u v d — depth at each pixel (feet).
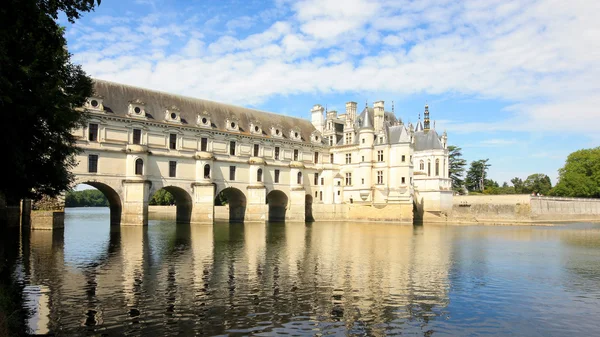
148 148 205.16
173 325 52.03
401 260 102.01
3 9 49.55
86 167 184.24
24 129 67.62
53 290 67.26
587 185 381.60
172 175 213.66
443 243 141.79
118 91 205.67
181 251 111.14
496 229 220.23
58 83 74.02
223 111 249.14
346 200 286.66
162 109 218.38
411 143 271.90
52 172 80.53
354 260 100.32
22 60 62.54
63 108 73.92
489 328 53.93
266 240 141.90
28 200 161.68
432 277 82.53
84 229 178.50
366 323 54.39
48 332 49.01
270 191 257.96
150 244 125.18
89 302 60.95
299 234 167.94
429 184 298.97
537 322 56.65
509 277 84.43
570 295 70.85
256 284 73.46
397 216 258.16
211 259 98.32
